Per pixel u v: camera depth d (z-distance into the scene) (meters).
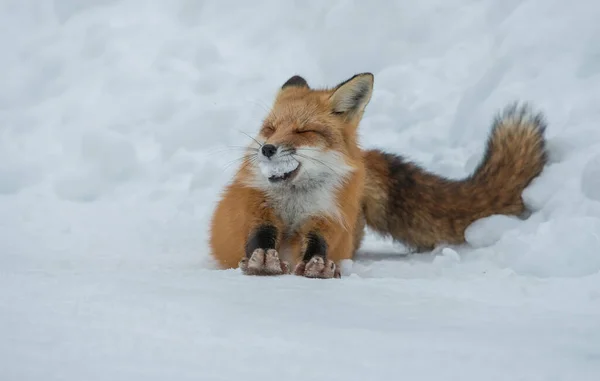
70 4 22.56
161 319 6.09
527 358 5.19
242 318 6.24
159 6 22.14
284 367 4.87
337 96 10.34
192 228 13.57
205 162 16.44
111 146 16.56
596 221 10.12
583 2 16.92
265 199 9.89
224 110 17.86
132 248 11.88
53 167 16.89
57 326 5.74
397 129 17.23
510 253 10.31
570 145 12.34
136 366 4.80
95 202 15.69
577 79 15.27
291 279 8.41
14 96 19.86
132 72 19.81
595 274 8.98
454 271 10.02
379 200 12.23
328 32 20.08
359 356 5.19
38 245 11.84
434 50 19.28
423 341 5.64
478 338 5.76
